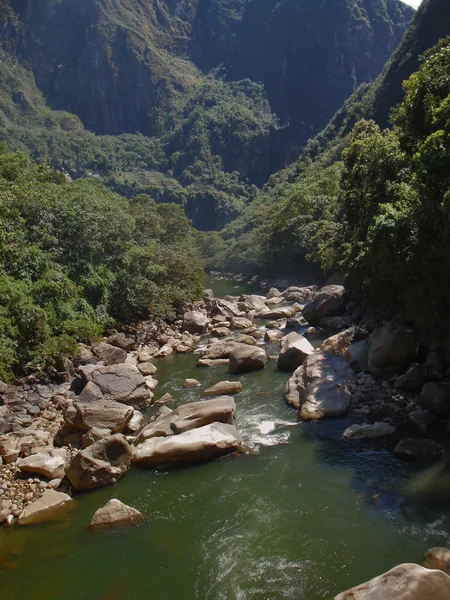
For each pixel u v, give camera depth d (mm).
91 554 9484
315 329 27547
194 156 185375
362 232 24812
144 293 32938
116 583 8664
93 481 12047
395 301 20547
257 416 15688
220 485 11734
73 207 30141
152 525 10305
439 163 14945
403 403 15328
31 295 23406
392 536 9242
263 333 28516
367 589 7230
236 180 180375
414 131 20172
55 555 9516
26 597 8500
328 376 16688
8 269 23844
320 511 10289
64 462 12984
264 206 99500
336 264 39688
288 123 199250
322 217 54219
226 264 88188
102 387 17328
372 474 11562
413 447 12250
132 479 12398
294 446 13422
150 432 14305
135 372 18438
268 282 62938
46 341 20906
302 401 16125
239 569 8727
